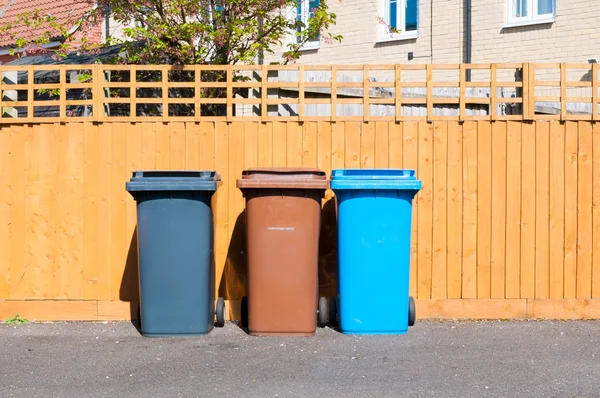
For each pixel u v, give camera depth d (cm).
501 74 1360
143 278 802
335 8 1530
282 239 797
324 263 868
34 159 877
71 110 1112
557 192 875
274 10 1039
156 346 770
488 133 875
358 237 804
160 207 799
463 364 704
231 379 662
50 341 791
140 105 1064
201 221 802
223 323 845
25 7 1908
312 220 798
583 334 809
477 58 1382
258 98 898
